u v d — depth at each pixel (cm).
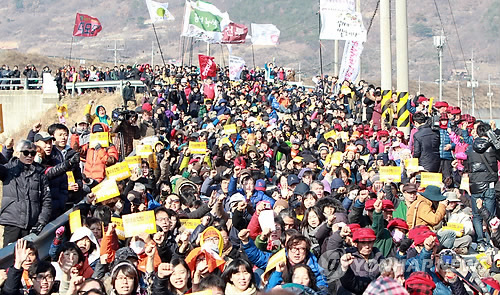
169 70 4566
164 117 2520
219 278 848
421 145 1825
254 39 4928
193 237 1053
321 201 1097
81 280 846
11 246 969
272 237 1027
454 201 1486
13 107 4734
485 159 1537
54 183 1251
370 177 1644
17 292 861
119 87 4431
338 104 3089
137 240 994
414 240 1054
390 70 2662
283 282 907
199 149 1820
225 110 2881
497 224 1274
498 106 11531
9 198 1154
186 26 4072
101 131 1641
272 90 3797
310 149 2192
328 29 2764
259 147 1997
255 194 1346
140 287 912
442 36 6069
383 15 2684
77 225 1017
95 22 5081
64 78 5006
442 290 1005
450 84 13388
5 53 12256
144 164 1501
